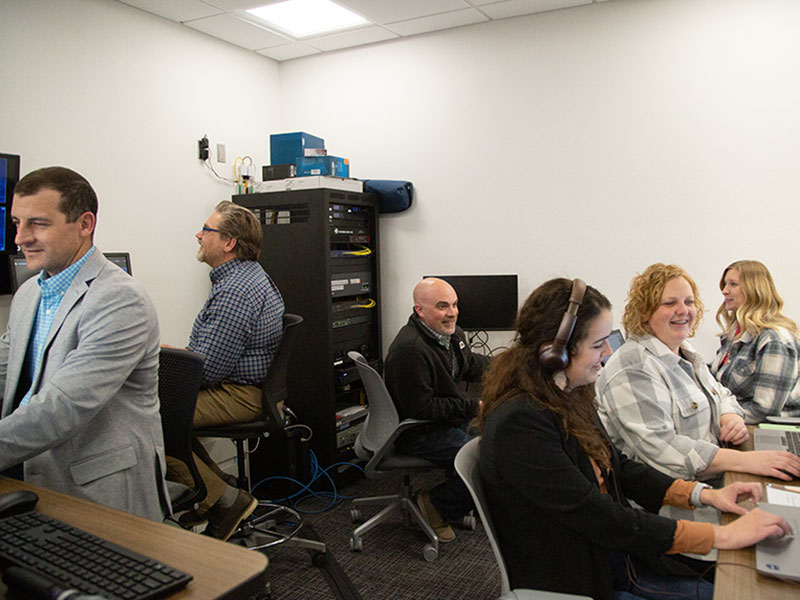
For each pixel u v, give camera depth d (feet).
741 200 10.46
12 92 9.09
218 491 7.79
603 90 11.28
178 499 6.49
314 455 11.60
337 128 13.76
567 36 11.45
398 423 8.56
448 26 12.28
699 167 10.71
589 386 4.89
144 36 11.03
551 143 11.76
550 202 11.86
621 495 4.93
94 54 10.19
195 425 8.39
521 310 4.65
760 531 3.93
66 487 5.03
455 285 12.23
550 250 11.93
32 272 8.89
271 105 14.07
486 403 4.63
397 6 11.12
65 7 9.73
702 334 10.84
